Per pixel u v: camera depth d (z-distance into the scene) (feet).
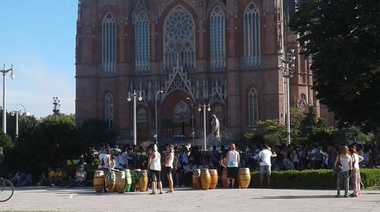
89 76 444.55
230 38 421.59
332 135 265.54
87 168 178.70
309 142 259.80
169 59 439.63
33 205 105.91
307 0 202.08
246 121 417.90
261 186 144.56
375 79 166.71
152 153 129.49
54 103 401.08
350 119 179.32
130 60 444.14
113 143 424.05
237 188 142.82
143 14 445.37
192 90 429.79
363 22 163.63
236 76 419.95
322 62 165.78
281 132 345.51
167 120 437.99
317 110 435.12
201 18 429.38
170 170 131.44
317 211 91.30
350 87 158.71
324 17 173.68
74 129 196.34
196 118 426.51
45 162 187.11
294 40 442.09
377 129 178.81
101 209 97.66
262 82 415.64
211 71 430.61
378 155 179.73
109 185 134.21
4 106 254.88
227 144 395.14
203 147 360.28
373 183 139.03
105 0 447.83
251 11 421.18
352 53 158.61
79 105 442.09
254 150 187.32
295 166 171.22
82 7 447.01
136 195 126.11
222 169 147.43
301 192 127.13
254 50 419.54
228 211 92.73
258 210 93.50
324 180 139.03
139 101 436.76
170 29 439.63
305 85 442.09
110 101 445.37
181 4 436.76
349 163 114.21
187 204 104.78
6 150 190.49
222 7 429.38
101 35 448.65
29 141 188.34
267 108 410.31
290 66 268.00
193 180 141.69
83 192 138.82
